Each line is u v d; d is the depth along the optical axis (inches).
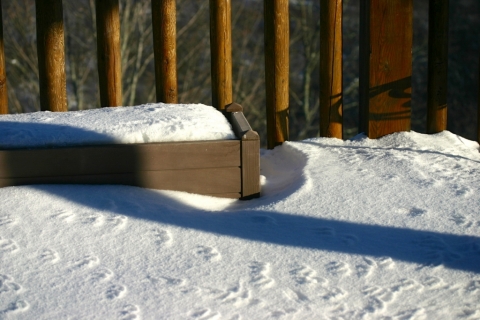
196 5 498.0
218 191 133.3
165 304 90.0
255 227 114.9
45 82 175.0
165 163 130.0
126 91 468.4
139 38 461.1
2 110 179.2
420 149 159.3
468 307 92.2
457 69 506.9
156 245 106.6
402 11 166.6
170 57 176.7
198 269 99.7
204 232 112.0
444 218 118.5
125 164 128.6
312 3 512.4
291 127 533.6
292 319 88.0
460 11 510.0
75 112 148.3
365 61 175.0
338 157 153.8
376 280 98.7
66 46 475.8
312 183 134.5
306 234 112.6
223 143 131.7
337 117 176.1
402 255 105.9
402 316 89.9
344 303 92.5
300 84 537.0
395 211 121.7
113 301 90.3
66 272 97.8
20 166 125.3
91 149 127.0
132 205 120.2
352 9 529.7
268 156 170.6
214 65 177.6
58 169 126.6
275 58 173.5
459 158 151.8
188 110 147.5
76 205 118.5
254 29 517.3
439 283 98.1
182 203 126.0
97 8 175.2
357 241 110.4
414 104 518.9
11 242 105.6
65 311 87.7
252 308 90.0
